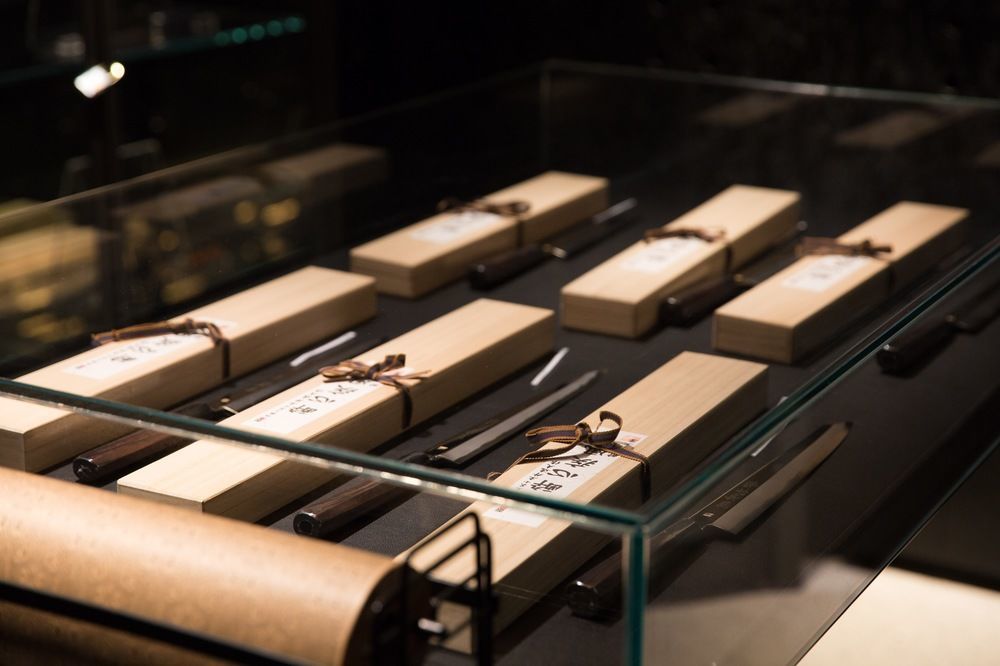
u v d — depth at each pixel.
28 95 2.33
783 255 1.04
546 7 2.44
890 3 2.14
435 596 0.67
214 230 1.09
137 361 0.79
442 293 0.95
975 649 1.53
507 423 0.73
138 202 1.17
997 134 1.41
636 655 0.63
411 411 0.74
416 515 0.74
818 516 0.83
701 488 0.66
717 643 0.71
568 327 0.90
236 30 2.31
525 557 0.68
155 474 0.75
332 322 0.88
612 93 1.57
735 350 0.84
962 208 1.18
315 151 1.35
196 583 0.68
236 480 0.74
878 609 1.62
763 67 2.28
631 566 0.62
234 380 0.78
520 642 0.67
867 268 1.00
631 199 1.20
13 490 0.75
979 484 1.80
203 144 2.54
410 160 1.32
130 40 2.19
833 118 1.48
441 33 2.54
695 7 2.30
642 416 0.73
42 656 0.75
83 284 0.95
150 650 0.70
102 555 0.71
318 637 0.65
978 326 1.09
